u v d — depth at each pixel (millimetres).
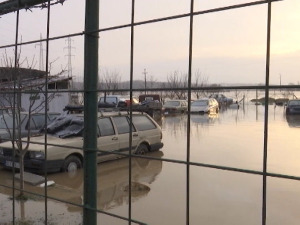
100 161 8781
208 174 8016
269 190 6609
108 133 9094
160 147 10750
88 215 2525
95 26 2496
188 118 2143
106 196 6363
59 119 9359
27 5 2941
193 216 5316
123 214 5402
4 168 8344
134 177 7754
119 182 7352
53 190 6664
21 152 6086
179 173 8172
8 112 8273
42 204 5672
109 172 8172
